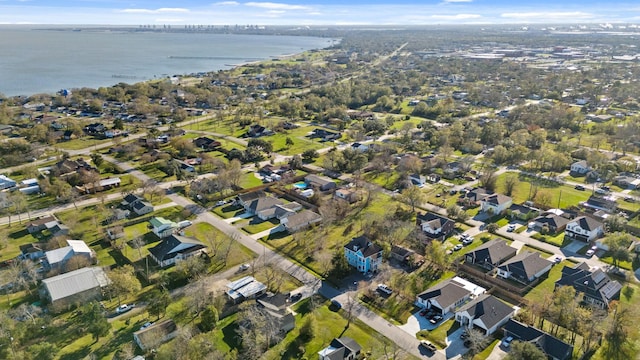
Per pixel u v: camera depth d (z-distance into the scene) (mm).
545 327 90000
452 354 82750
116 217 141750
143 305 98375
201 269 110125
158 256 115688
